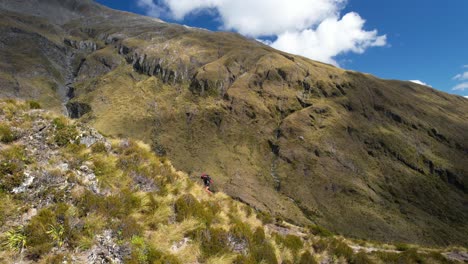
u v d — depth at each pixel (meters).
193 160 190.25
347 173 190.75
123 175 12.23
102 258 8.55
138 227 9.79
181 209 11.69
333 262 13.55
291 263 12.22
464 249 20.80
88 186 10.70
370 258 14.76
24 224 8.57
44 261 7.88
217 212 13.24
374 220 156.12
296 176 183.62
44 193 9.57
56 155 11.59
